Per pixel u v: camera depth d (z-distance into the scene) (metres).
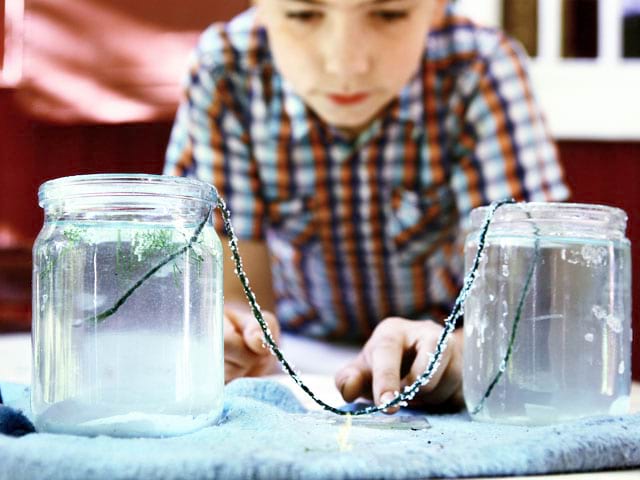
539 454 0.36
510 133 1.22
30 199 2.08
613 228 0.51
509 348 0.50
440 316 1.37
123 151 2.04
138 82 2.01
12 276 1.82
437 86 1.21
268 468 0.32
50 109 2.05
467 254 0.55
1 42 2.04
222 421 0.46
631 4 1.72
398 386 0.56
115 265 0.42
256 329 0.67
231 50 1.23
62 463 0.33
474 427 0.48
